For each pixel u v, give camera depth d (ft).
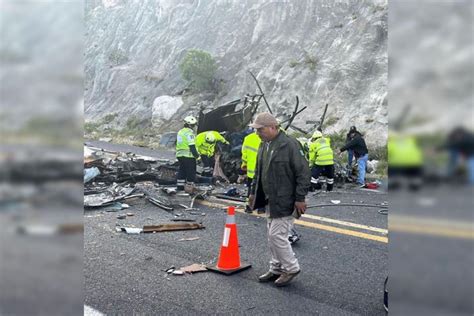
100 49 146.82
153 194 31.91
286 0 95.71
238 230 23.13
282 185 14.80
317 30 86.22
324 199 32.48
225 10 112.78
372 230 22.85
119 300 13.66
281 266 15.43
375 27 75.46
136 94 113.91
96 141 96.63
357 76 71.87
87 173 34.83
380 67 70.33
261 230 23.17
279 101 77.46
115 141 94.38
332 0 87.61
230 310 13.01
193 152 33.06
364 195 34.42
